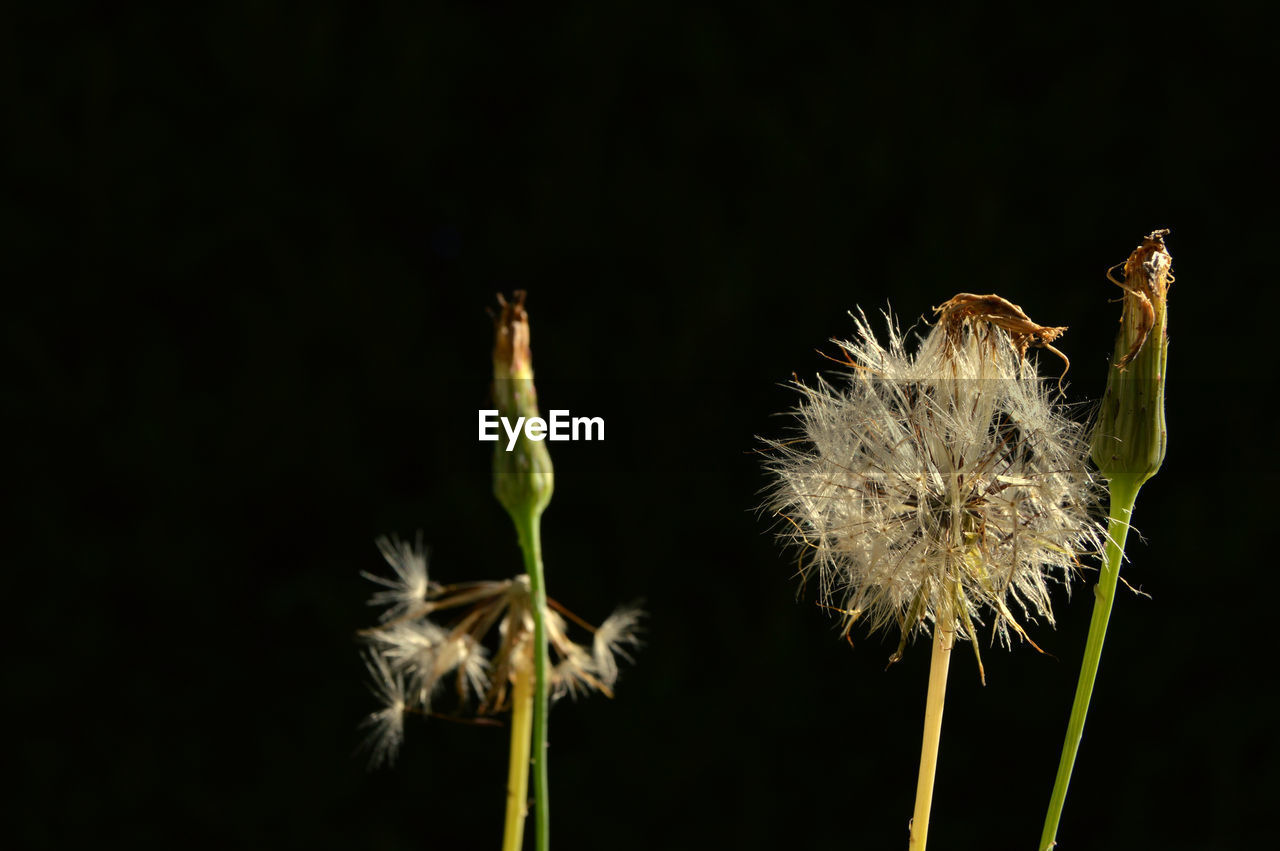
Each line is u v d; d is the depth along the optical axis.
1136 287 0.45
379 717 0.51
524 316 0.46
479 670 0.49
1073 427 0.46
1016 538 0.46
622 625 0.51
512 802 0.47
